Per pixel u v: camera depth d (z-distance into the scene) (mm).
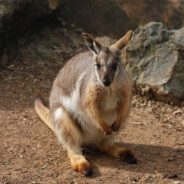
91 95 9562
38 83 15492
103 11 19234
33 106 13570
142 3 18922
